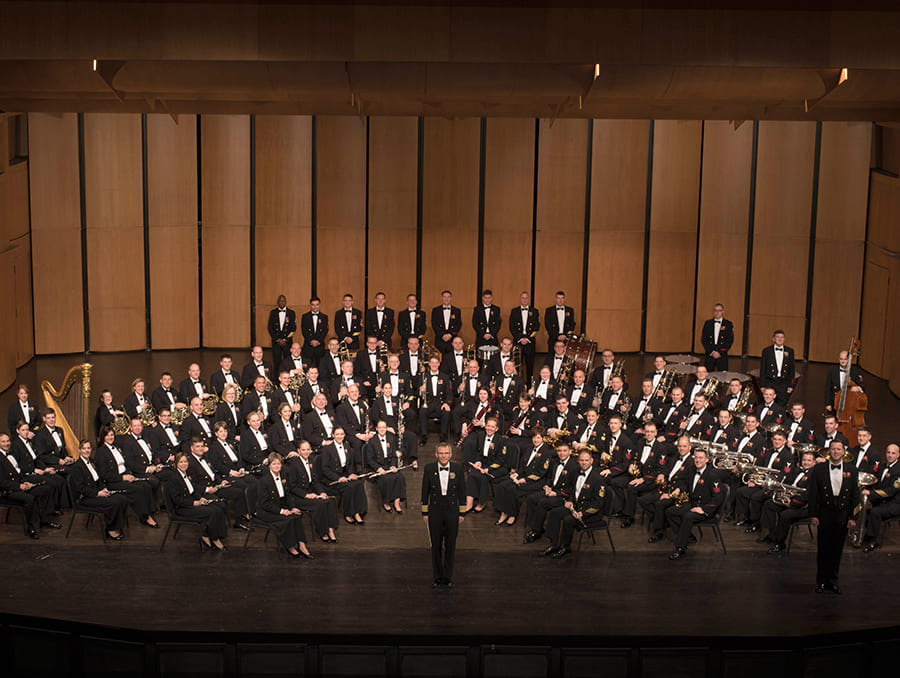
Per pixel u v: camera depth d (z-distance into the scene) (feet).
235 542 44.52
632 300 71.72
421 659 37.32
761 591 40.81
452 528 40.55
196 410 49.39
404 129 69.56
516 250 71.15
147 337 71.26
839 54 42.29
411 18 42.27
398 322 65.92
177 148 69.67
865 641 37.88
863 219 67.92
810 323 70.08
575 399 56.18
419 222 70.74
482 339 65.72
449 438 56.65
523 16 42.24
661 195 70.69
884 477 44.62
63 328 68.95
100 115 67.77
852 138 67.31
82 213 68.54
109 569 41.83
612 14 42.27
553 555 43.45
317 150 69.82
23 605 38.83
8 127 65.41
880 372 66.74
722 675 37.55
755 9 42.09
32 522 44.80
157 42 42.27
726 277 71.05
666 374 56.54
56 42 41.96
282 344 64.54
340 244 70.85
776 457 46.62
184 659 37.35
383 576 41.60
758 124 68.90
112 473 45.19
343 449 47.01
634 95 45.09
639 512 48.32
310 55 42.65
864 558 43.55
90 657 37.81
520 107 50.80
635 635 37.29
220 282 71.41
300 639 37.19
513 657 37.32
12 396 60.70
